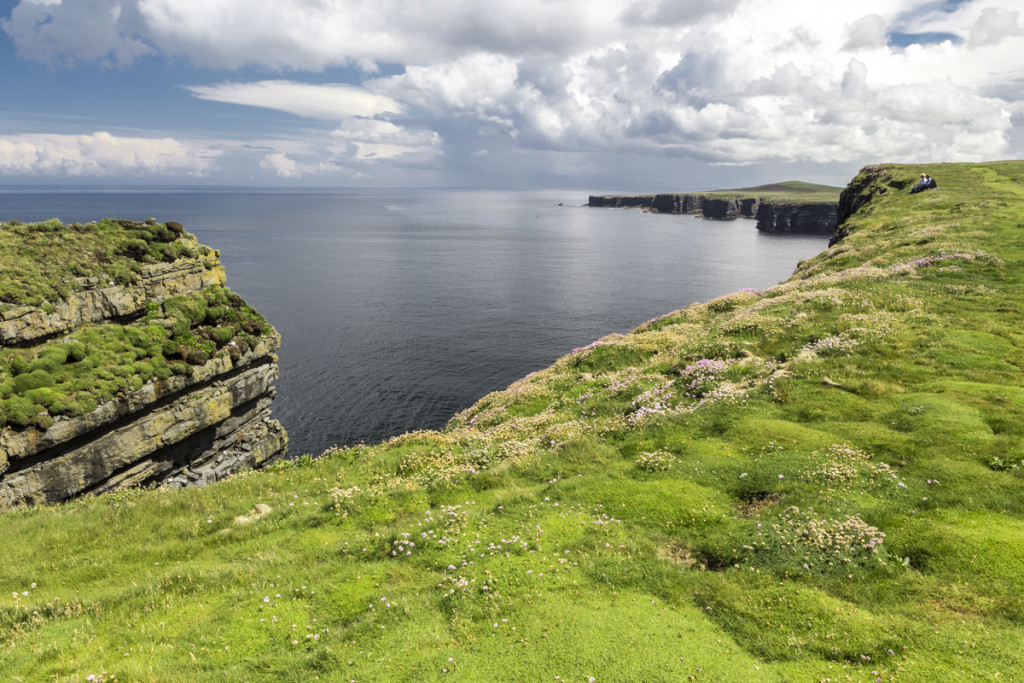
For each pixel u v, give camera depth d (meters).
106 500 21.08
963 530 10.68
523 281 160.25
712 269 181.50
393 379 77.62
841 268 40.16
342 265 188.50
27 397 33.69
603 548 11.95
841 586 10.03
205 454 47.12
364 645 9.64
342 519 15.83
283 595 11.48
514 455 18.52
